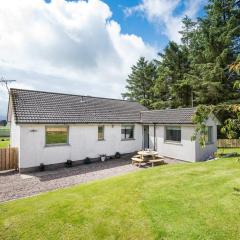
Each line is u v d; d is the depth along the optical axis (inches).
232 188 317.7
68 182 461.7
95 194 323.9
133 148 843.4
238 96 1112.8
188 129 680.4
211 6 1245.7
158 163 650.8
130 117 855.1
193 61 1334.9
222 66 1151.0
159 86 1617.9
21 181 470.3
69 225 232.1
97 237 208.8
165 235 202.1
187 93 1455.5
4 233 222.2
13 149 571.8
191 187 333.4
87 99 833.5
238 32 1107.9
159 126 792.9
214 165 504.1
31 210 273.9
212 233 200.4
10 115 737.0
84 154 681.0
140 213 249.9
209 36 1200.2
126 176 433.7
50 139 608.7
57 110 666.8
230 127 186.4
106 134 748.0
